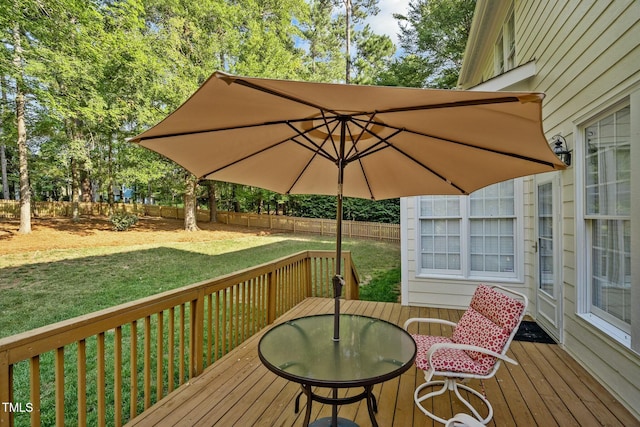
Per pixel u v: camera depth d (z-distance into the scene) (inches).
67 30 364.8
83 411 73.8
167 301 99.0
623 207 101.2
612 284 107.6
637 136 88.7
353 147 84.4
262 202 799.1
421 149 87.4
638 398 89.3
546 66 153.6
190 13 484.1
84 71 378.9
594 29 111.0
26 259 355.6
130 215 599.5
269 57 509.0
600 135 112.8
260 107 64.6
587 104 115.4
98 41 391.2
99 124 475.2
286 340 85.3
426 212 203.5
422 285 202.2
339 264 83.4
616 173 104.2
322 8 801.6
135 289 260.5
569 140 130.1
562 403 97.7
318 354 76.5
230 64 503.5
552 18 146.3
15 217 611.8
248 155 95.7
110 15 414.3
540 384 108.7
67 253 392.8
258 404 97.2
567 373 116.0
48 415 113.7
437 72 584.4
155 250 431.8
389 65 673.0
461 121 64.5
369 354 76.5
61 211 663.8
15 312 208.1
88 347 165.0
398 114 65.5
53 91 384.5
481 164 85.8
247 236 574.6
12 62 350.3
